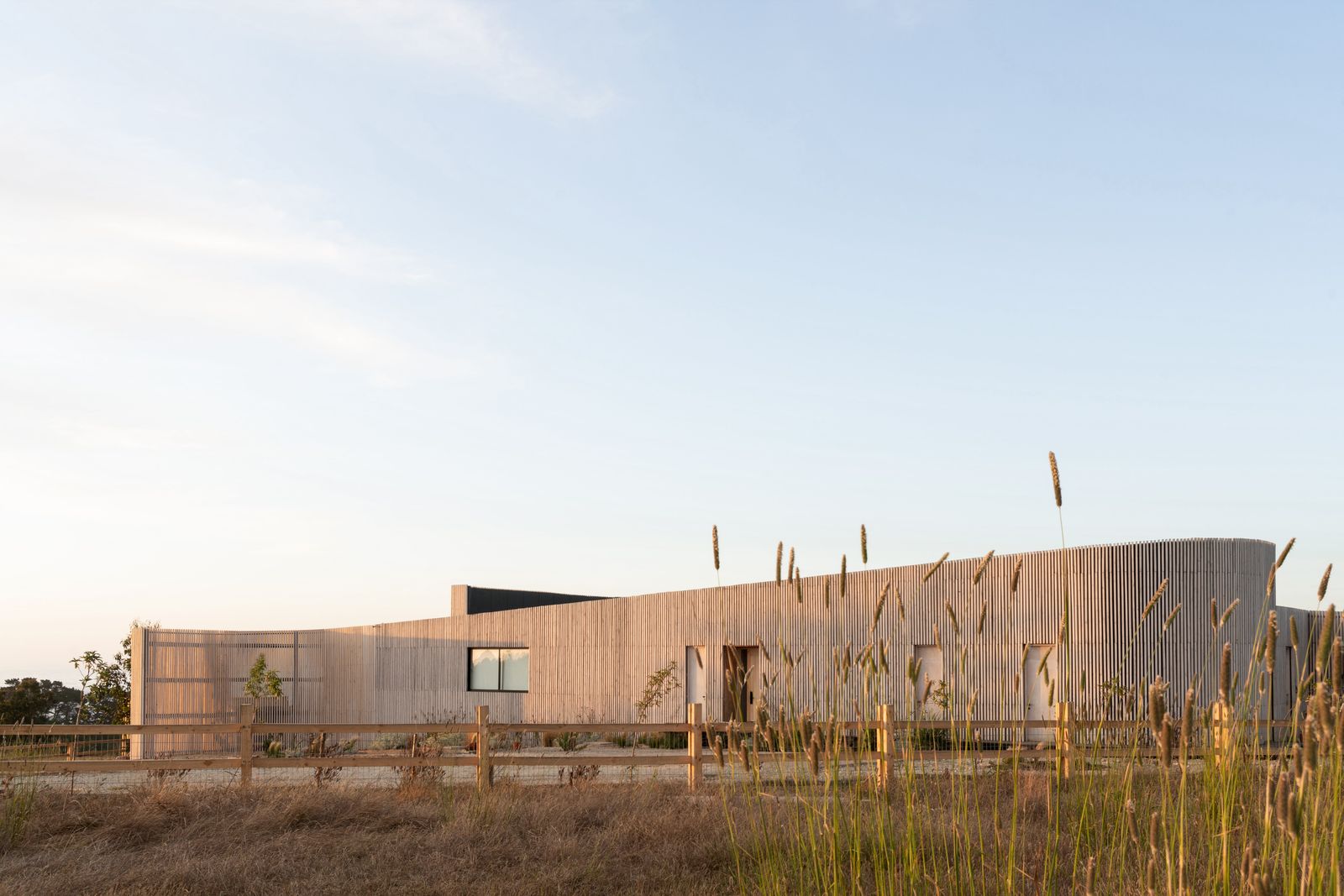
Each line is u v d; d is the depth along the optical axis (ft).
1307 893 9.36
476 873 26.25
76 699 116.67
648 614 102.37
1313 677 11.34
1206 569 68.23
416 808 34.78
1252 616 69.00
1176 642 67.67
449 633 125.70
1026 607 72.49
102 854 28.55
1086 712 17.93
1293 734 11.35
